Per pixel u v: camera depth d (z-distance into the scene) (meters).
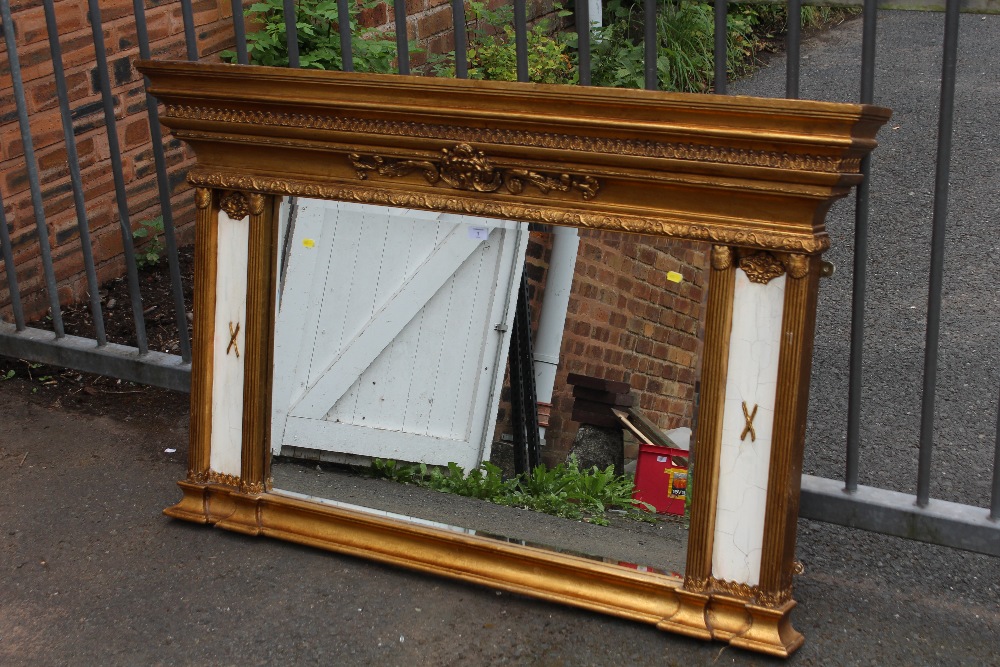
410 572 2.49
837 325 4.29
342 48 2.78
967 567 2.59
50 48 3.46
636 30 6.72
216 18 4.34
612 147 2.16
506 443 2.48
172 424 3.28
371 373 2.58
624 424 2.34
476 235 2.46
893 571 2.56
